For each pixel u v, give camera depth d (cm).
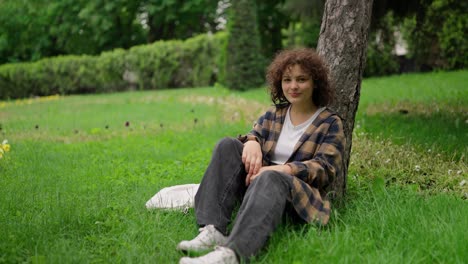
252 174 317
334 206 364
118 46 3228
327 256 262
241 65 1745
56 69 2352
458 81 1216
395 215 319
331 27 381
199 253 279
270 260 267
